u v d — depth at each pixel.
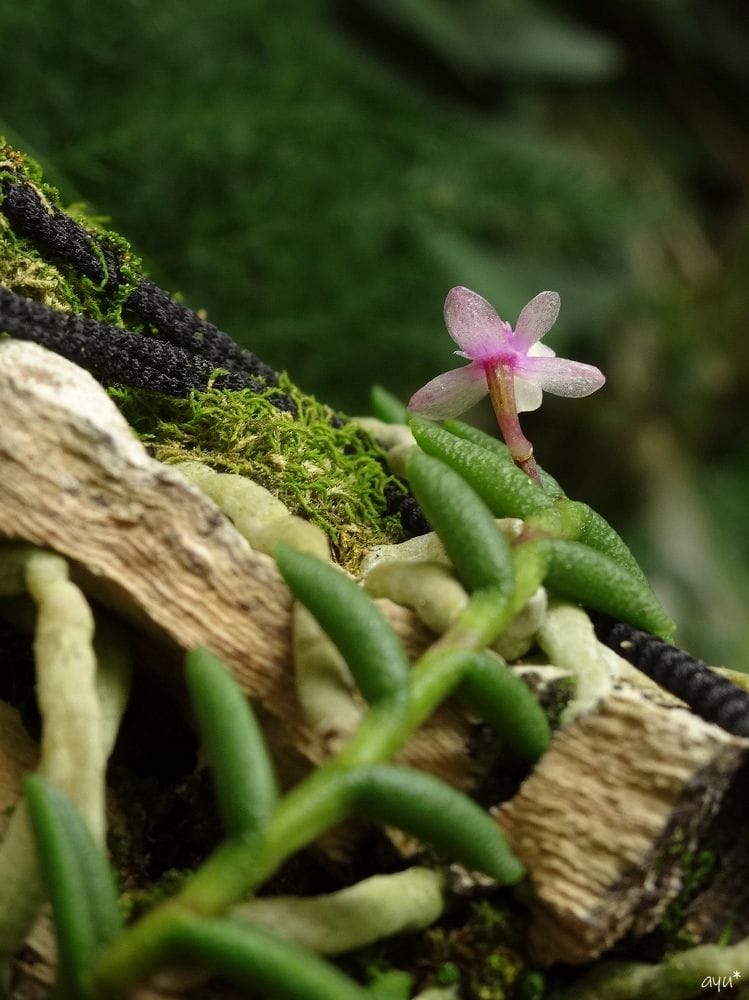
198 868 0.07
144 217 0.21
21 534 0.07
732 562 0.28
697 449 0.30
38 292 0.08
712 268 0.30
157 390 0.08
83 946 0.06
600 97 0.31
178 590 0.07
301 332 0.22
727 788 0.07
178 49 0.21
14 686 0.08
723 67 0.32
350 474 0.09
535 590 0.07
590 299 0.26
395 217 0.23
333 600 0.06
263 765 0.06
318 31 0.25
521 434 0.08
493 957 0.07
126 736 0.08
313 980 0.06
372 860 0.07
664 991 0.07
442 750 0.07
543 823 0.07
